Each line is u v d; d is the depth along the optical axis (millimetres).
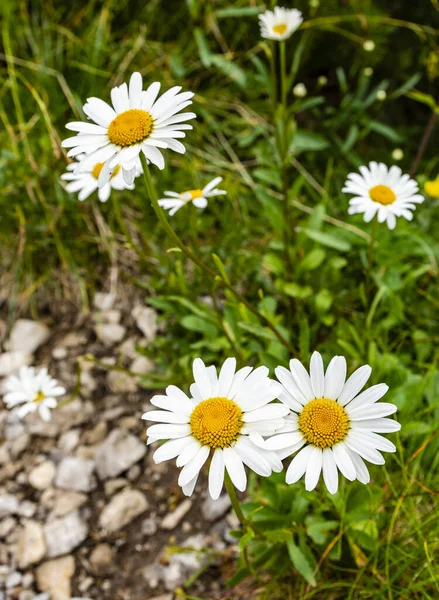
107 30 618
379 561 352
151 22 631
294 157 606
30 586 396
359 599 352
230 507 410
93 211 542
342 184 583
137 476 437
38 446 458
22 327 518
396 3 616
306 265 469
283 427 264
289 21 423
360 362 410
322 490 334
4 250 540
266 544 357
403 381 404
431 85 637
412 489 366
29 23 632
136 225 527
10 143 552
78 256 534
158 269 510
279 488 361
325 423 261
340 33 614
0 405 480
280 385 263
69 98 554
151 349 490
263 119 605
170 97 285
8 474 446
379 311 466
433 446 382
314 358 269
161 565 395
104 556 405
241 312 413
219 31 620
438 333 474
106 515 420
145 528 414
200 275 489
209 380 268
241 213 552
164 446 261
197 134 584
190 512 415
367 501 347
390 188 398
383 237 480
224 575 385
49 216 523
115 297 525
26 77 590
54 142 487
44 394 376
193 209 457
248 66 635
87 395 479
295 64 448
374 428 261
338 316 480
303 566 324
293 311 481
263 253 523
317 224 477
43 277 526
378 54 614
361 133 586
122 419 464
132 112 283
